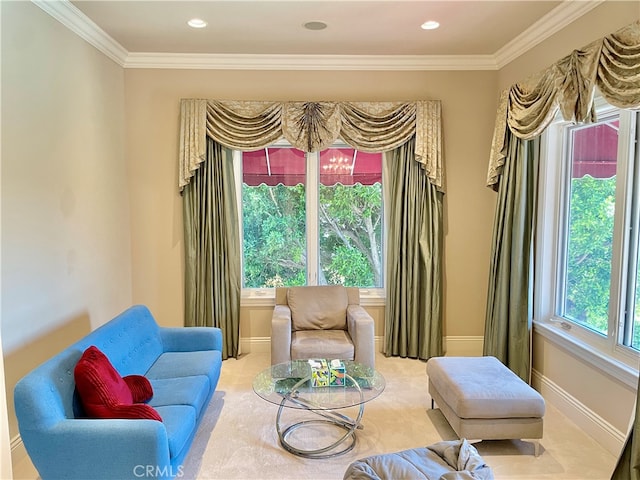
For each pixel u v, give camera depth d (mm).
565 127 3457
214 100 4172
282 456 2686
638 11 2506
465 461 1946
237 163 4441
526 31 3559
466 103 4375
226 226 4297
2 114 2506
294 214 4578
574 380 3156
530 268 3566
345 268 4629
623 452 2297
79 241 3342
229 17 3281
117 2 3020
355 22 3383
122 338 2842
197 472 2527
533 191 3576
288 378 3002
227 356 4363
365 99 4352
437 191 4320
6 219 2547
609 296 2893
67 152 3180
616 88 2400
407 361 4348
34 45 2799
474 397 2625
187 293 4309
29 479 2469
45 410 1979
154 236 4348
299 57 4215
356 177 4555
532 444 2830
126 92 4219
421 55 4207
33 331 2779
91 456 1978
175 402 2518
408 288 4371
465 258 4504
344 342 3682
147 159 4281
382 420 3137
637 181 2691
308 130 4195
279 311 3920
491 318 3967
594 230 3152
